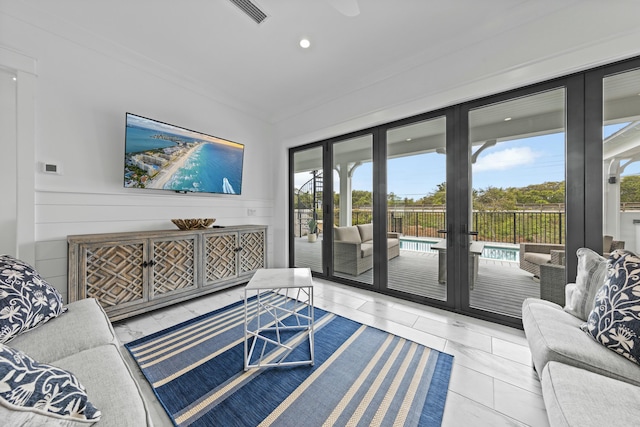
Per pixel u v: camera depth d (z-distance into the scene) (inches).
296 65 107.7
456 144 95.1
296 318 90.4
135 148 96.7
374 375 59.2
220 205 134.3
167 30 87.2
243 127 145.8
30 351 41.2
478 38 85.8
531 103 81.6
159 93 109.9
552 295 77.6
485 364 63.4
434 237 101.4
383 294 116.0
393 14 79.7
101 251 80.2
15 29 75.1
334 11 78.6
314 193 146.5
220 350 69.5
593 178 71.2
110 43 93.0
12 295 45.6
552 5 72.4
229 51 98.8
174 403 50.4
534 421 46.3
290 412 48.5
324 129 134.1
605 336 42.0
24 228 76.7
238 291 120.2
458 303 95.0
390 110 109.0
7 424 21.3
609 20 66.0
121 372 38.2
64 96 85.1
